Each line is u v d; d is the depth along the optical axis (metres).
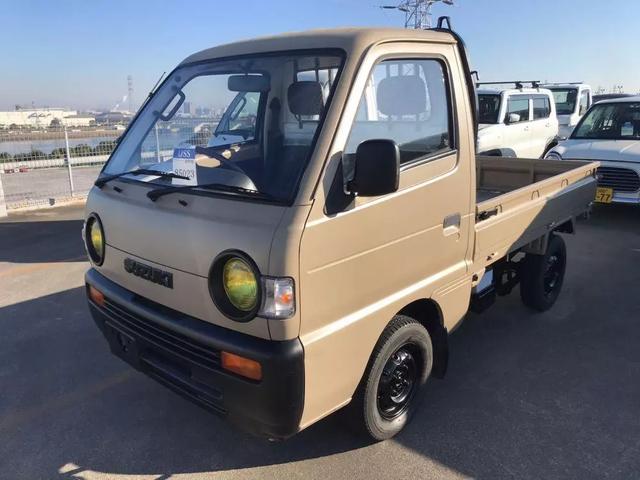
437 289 3.23
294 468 3.06
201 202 2.62
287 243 2.29
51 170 11.34
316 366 2.51
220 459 3.15
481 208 3.50
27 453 3.21
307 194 2.37
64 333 4.81
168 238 2.68
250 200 2.47
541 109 12.25
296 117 2.75
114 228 3.07
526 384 3.91
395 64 2.84
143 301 2.96
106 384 3.96
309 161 2.43
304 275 2.37
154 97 3.61
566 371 4.09
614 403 3.67
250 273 2.36
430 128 3.06
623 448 3.20
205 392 2.66
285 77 2.88
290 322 2.36
